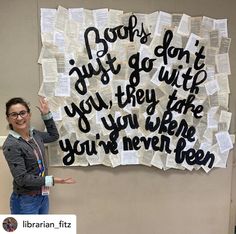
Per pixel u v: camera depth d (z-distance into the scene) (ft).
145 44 7.59
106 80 7.59
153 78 7.73
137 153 7.98
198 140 8.18
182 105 7.96
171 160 8.13
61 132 7.63
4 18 7.18
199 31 7.76
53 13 7.25
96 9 7.36
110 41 7.47
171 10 7.62
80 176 7.94
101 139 7.80
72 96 7.54
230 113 8.21
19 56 7.34
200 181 8.43
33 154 6.48
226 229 8.76
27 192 6.56
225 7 7.80
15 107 6.33
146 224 8.39
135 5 7.47
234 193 8.76
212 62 7.93
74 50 7.40
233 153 8.59
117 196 8.17
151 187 8.25
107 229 8.29
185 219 8.54
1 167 7.72
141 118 7.85
